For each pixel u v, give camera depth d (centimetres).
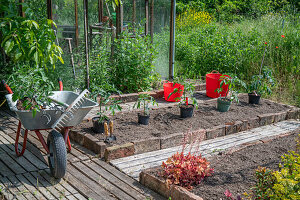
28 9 443
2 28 414
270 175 256
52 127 329
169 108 575
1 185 322
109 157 382
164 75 800
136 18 750
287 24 998
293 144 415
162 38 797
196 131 452
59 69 604
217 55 881
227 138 471
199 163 315
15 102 370
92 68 638
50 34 428
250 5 1630
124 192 317
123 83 656
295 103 687
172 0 674
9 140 444
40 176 347
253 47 870
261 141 427
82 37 741
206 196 285
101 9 782
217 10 1650
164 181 308
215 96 680
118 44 659
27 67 414
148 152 413
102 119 433
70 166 370
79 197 307
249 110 582
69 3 708
